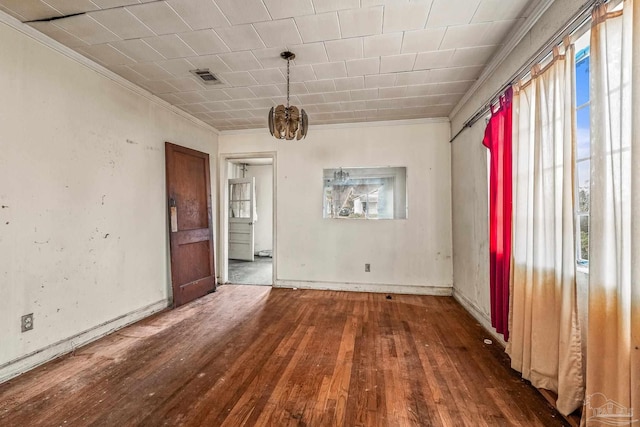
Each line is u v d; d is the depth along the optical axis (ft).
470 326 9.47
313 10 6.26
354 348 7.90
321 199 14.33
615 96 4.08
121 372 6.69
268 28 6.89
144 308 10.35
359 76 9.33
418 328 9.32
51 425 5.04
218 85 9.99
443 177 13.25
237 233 22.77
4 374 6.30
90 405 5.55
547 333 5.66
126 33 7.04
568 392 5.08
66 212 7.68
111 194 9.07
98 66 8.51
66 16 6.37
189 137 13.01
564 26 5.01
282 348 7.91
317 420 5.14
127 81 9.55
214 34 7.11
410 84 9.92
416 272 13.46
